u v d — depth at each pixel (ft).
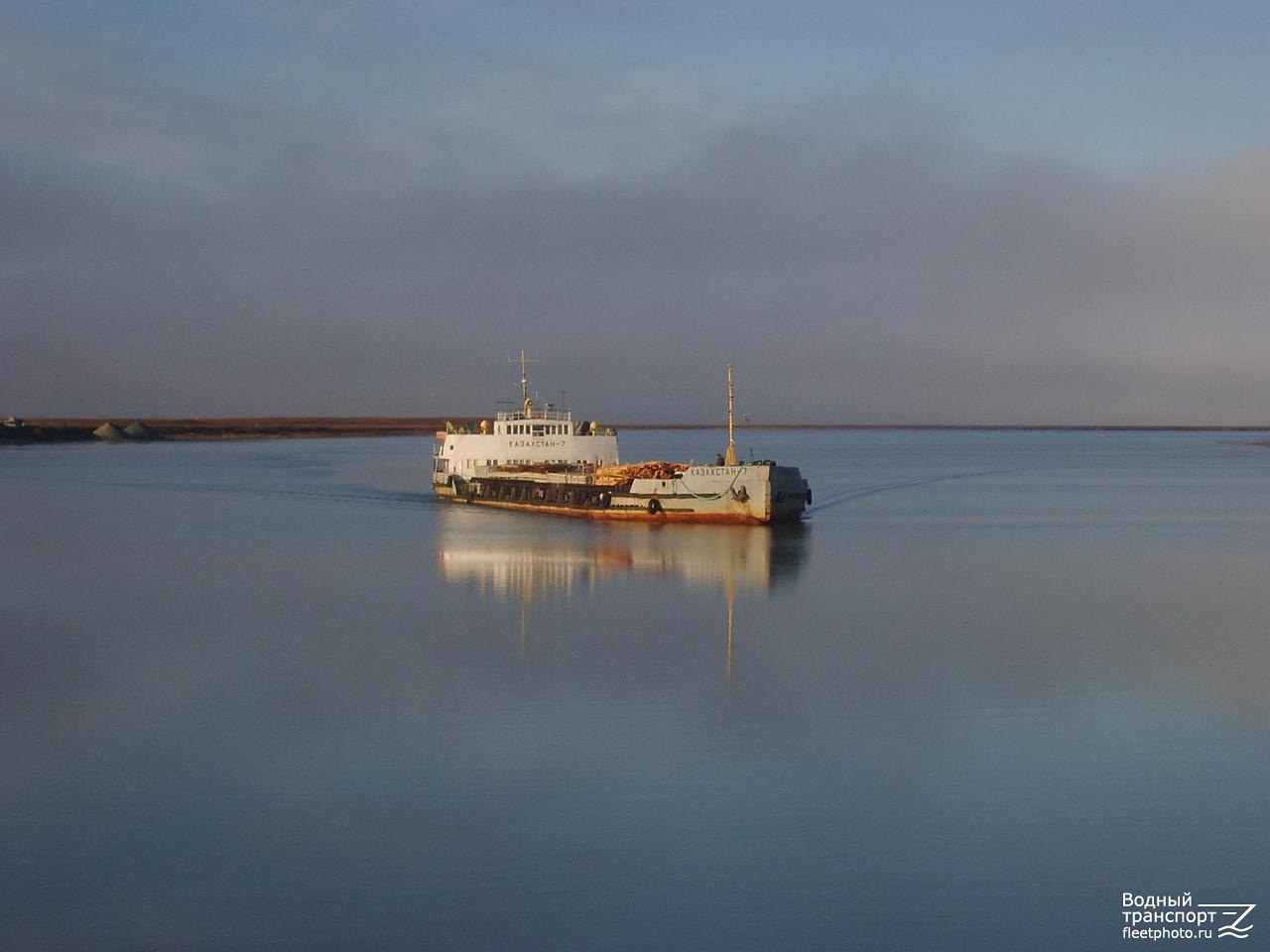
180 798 93.09
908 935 72.90
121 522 293.23
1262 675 131.23
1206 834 86.02
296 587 189.57
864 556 223.10
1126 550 237.66
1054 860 82.28
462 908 75.66
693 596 179.11
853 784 95.40
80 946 71.36
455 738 107.45
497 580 193.77
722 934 72.90
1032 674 131.13
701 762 100.89
